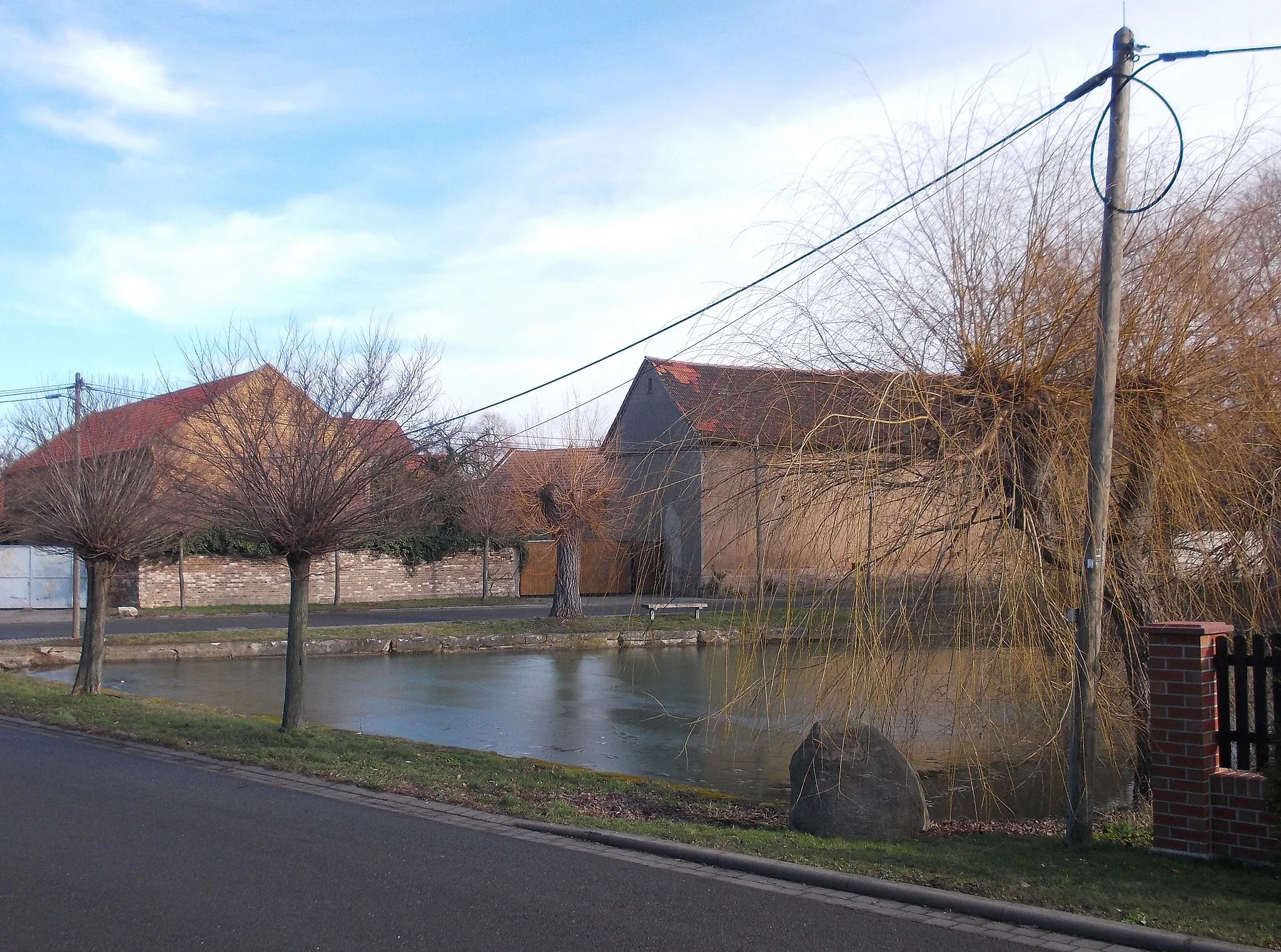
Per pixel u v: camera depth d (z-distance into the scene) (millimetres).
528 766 10242
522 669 20484
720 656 21922
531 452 27859
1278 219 8266
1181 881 6160
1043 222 8086
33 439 18797
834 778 7738
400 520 12461
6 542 31531
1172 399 7863
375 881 6266
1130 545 8039
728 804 8953
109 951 5066
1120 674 8141
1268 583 7988
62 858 6688
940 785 10266
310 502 11445
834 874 6316
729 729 12859
